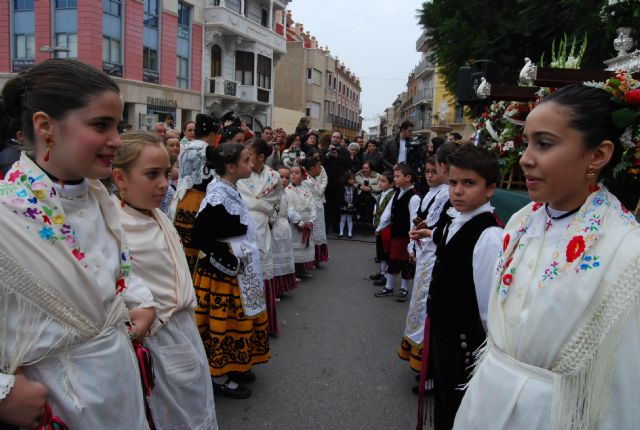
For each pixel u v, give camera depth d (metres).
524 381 1.38
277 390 3.52
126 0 18.20
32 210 1.30
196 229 3.16
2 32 18.00
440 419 2.49
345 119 59.50
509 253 1.54
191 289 2.28
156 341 2.12
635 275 1.21
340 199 9.59
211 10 21.92
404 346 3.64
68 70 1.34
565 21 7.47
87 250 1.45
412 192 5.62
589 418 1.26
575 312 1.28
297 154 8.82
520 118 3.27
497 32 8.55
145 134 2.18
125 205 2.17
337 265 7.54
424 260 3.47
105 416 1.44
